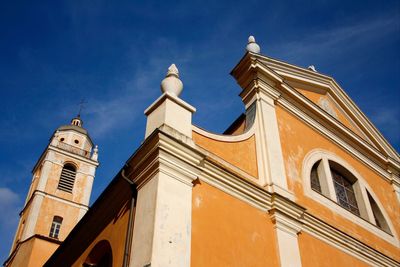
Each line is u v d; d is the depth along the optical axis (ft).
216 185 25.91
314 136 39.65
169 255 20.38
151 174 23.24
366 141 45.80
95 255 29.04
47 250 48.60
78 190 101.50
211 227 23.84
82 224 30.09
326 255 30.48
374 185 43.86
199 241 22.65
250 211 27.07
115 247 24.34
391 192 46.03
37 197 95.04
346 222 35.14
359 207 39.83
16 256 50.88
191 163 24.64
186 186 23.71
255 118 34.58
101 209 28.22
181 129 26.13
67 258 33.88
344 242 32.68
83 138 114.93
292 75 42.29
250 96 36.96
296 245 28.14
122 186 26.13
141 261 20.13
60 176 101.91
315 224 30.96
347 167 40.93
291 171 33.40
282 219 28.43
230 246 24.13
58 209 95.61
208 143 28.30
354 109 48.60
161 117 25.99
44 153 107.24
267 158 31.68
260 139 33.06
